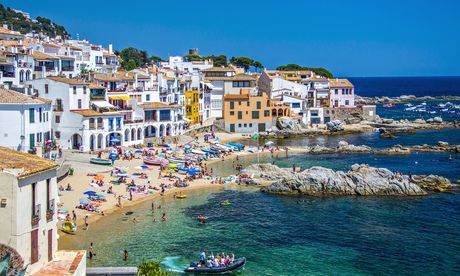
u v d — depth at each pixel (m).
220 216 87.50
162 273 49.06
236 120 194.75
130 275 49.38
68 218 79.06
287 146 167.00
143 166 118.12
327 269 64.75
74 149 128.75
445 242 74.75
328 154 153.12
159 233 77.69
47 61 152.25
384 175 107.81
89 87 135.62
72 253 44.28
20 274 35.50
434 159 143.38
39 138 105.00
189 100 188.62
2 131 99.06
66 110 128.75
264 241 75.12
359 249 72.00
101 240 73.62
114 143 135.75
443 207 93.31
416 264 66.50
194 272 62.91
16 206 37.12
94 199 91.25
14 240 37.25
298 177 104.31
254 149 157.88
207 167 130.38
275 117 199.25
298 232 79.38
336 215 88.69
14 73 133.25
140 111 152.25
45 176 41.00
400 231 79.88
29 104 100.25
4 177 37.16
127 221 83.00
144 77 169.38
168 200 97.25
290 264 66.31
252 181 111.56
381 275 63.03
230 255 68.00
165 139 153.75
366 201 97.75
